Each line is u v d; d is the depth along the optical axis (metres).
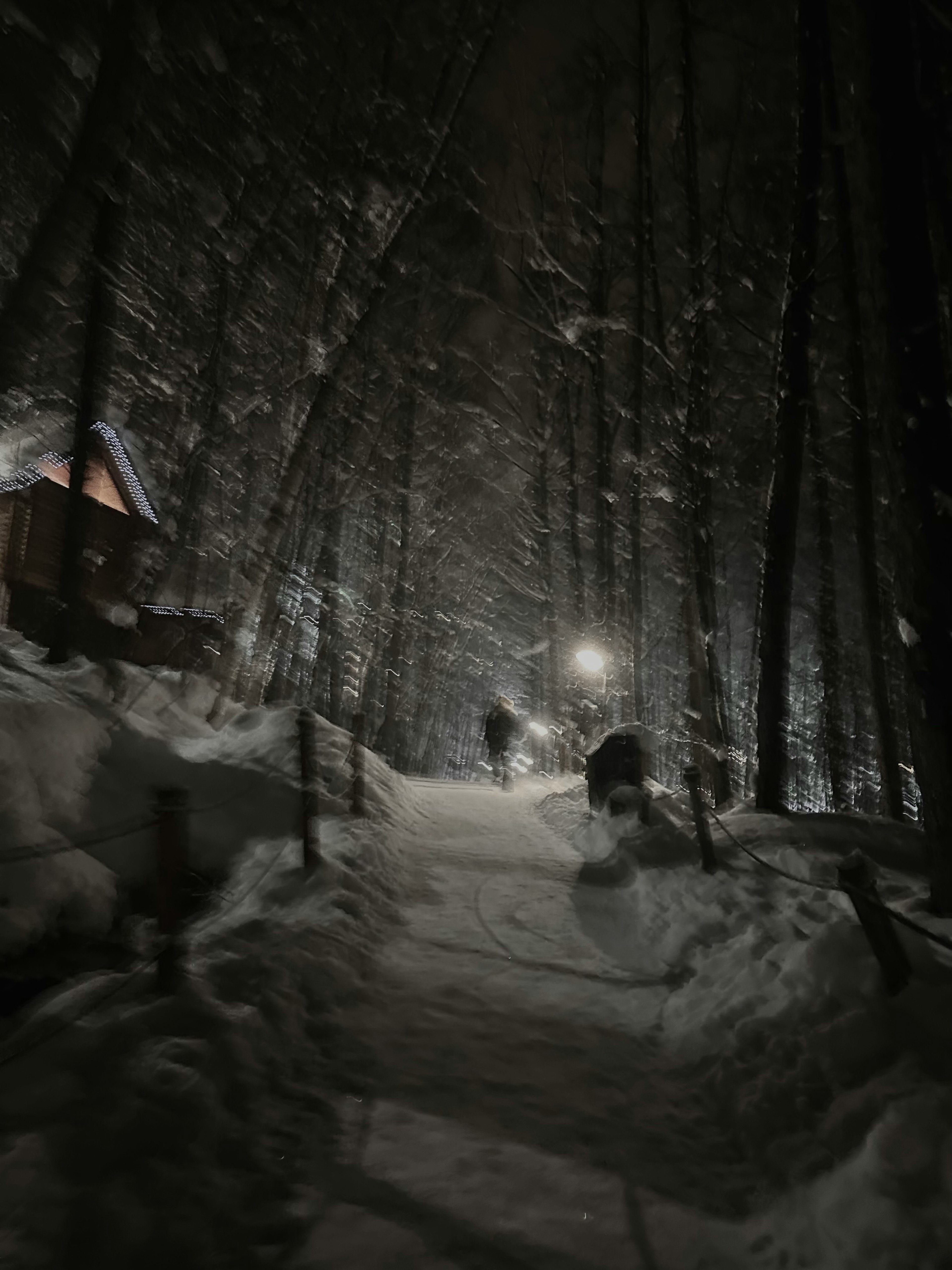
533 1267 2.59
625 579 19.75
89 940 5.57
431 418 23.56
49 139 10.23
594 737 19.70
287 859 6.61
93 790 6.86
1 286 10.76
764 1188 3.02
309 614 20.94
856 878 3.78
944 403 5.42
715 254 14.51
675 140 14.96
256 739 8.77
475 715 45.94
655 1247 2.71
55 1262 2.35
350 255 13.38
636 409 16.23
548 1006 4.70
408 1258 2.59
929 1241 2.47
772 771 9.03
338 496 19.50
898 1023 3.51
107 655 12.98
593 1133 3.39
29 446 16.44
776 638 9.16
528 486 25.14
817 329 12.90
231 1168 2.92
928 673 5.29
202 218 13.12
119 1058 3.27
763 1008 4.07
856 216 5.80
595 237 18.08
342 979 4.76
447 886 7.35
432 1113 3.48
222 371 14.99
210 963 4.45
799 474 9.09
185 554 16.84
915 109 5.53
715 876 6.40
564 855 8.97
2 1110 2.91
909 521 5.37
